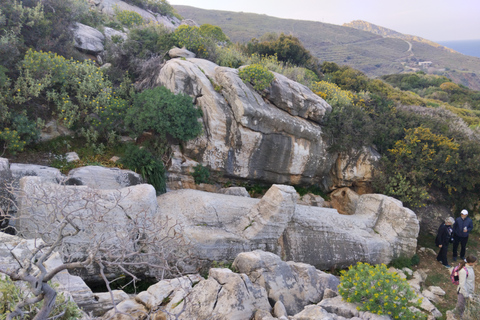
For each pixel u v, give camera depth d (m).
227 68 11.13
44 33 11.62
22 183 6.41
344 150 11.91
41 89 9.56
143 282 7.18
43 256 3.08
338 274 8.86
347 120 11.88
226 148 10.34
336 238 8.93
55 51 11.56
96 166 8.57
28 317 3.71
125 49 12.83
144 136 10.38
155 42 13.30
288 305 6.05
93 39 13.20
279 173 11.26
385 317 5.39
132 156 9.45
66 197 3.94
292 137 11.02
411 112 13.57
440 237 9.74
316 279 6.64
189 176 10.21
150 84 11.73
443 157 11.52
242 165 10.62
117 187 8.55
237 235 7.82
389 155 12.09
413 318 5.51
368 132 11.89
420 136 12.00
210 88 10.36
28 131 8.77
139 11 19.77
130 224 6.84
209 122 10.16
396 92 19.75
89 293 5.27
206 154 10.23
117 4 18.44
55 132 9.66
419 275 8.94
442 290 8.30
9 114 8.75
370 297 5.67
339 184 12.32
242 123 10.07
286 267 6.43
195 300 5.30
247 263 6.38
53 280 5.17
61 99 9.96
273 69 13.98
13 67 9.82
